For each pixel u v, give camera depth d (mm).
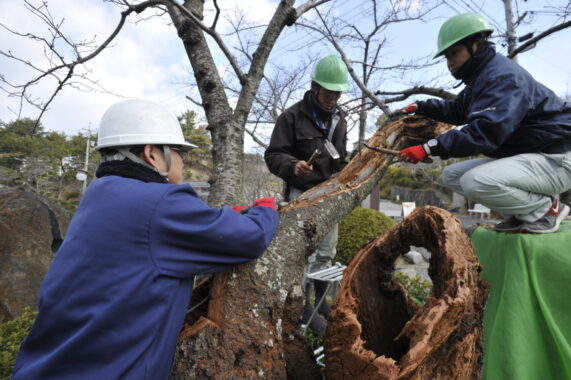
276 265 1383
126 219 1063
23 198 4324
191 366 1140
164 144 1290
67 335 1036
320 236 1654
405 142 2500
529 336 1838
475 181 2039
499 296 2098
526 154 2006
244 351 1184
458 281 1273
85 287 1024
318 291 2725
